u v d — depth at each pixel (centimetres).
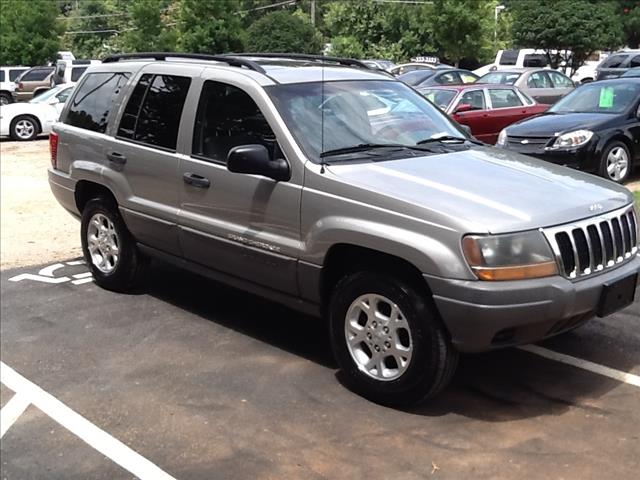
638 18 4569
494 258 383
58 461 396
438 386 411
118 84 627
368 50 5144
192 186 530
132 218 593
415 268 405
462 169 459
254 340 539
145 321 584
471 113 1379
